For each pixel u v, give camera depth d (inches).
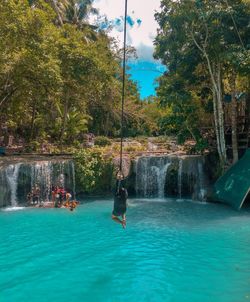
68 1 1672.0
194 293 370.3
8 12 890.1
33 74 1047.6
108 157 1018.1
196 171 992.9
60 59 1055.6
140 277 412.2
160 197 1011.3
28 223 671.8
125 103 1812.3
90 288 381.4
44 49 949.2
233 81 965.2
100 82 1155.9
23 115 1443.2
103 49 1444.4
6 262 458.9
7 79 1087.6
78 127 1503.4
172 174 1007.0
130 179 1022.4
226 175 908.6
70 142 1470.2
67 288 380.8
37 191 884.0
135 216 750.5
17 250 507.8
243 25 880.9
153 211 805.2
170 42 989.2
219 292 372.2
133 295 364.5
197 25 925.2
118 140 1631.4
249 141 1023.6
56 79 970.1
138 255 490.6
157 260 469.4
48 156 1095.0
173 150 1248.8
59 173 941.8
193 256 487.2
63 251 505.4
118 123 1941.4
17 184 892.0
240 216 743.7
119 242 553.0
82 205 864.3
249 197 909.2
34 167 912.3
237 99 1064.8
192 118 1045.2
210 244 541.6
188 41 968.3
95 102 1638.8
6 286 385.4
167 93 1059.9
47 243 543.5
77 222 681.6
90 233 603.5
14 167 889.5
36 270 432.5
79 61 1066.1
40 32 944.9
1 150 1139.3
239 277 412.2
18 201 891.4
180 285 390.3
